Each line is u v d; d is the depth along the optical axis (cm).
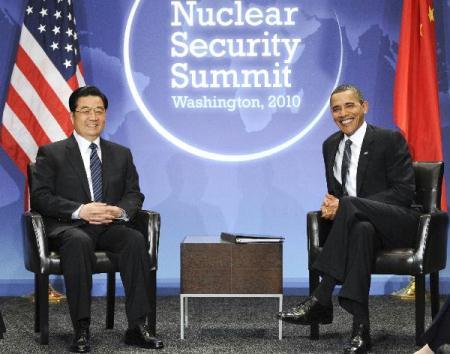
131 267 382
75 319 373
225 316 469
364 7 544
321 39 546
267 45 546
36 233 382
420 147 518
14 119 514
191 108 546
